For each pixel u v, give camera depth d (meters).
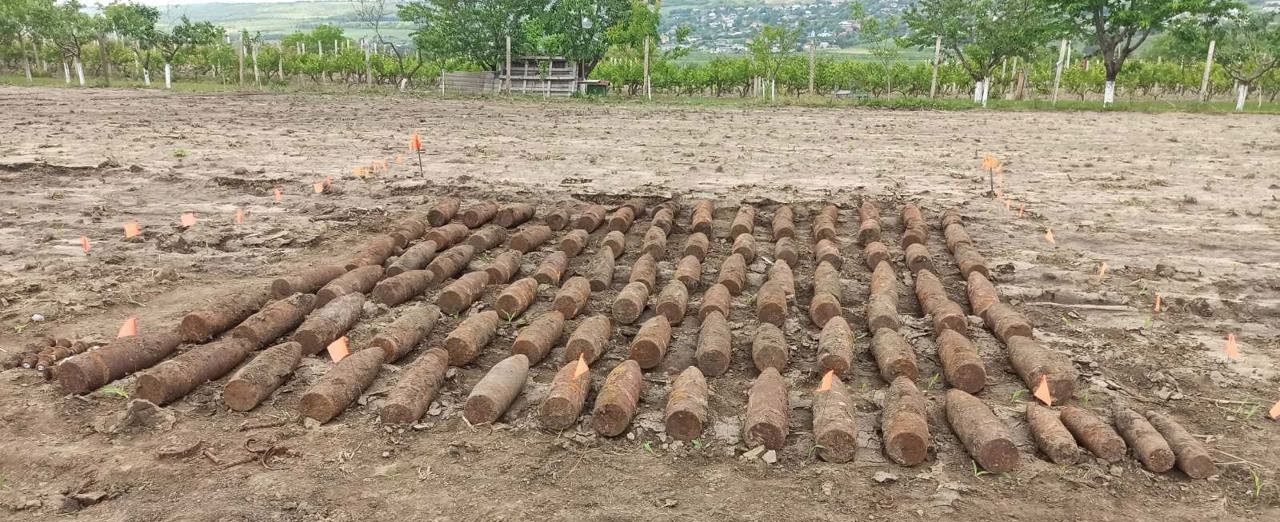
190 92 29.20
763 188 11.10
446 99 28.19
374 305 6.36
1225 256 8.08
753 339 5.66
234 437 4.36
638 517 3.72
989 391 5.13
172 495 3.82
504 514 3.73
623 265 7.75
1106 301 6.79
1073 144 16.30
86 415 4.55
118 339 5.30
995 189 11.23
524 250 8.09
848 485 4.01
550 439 4.43
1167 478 4.15
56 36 33.44
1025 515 3.79
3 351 5.38
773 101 29.27
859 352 5.71
